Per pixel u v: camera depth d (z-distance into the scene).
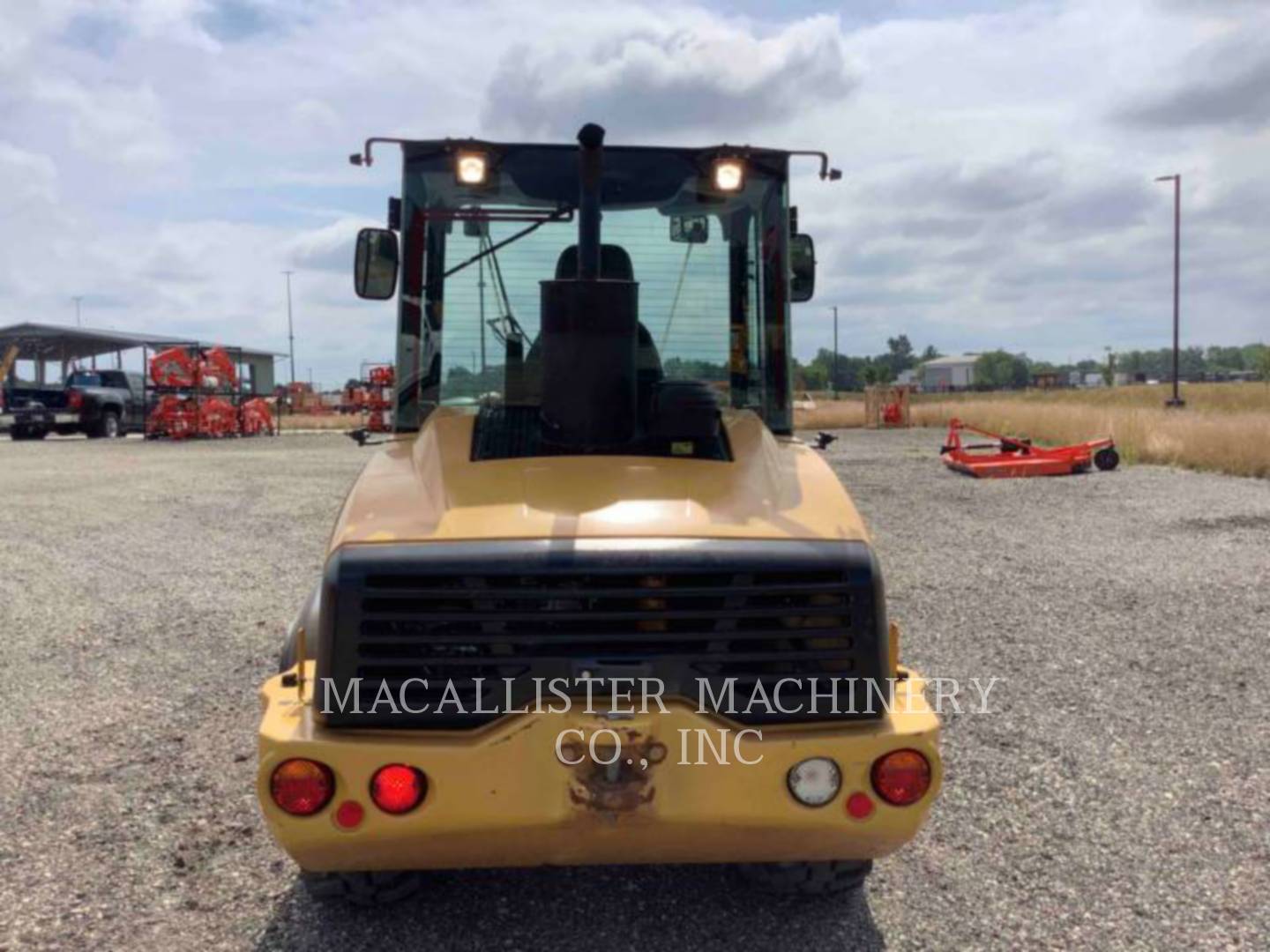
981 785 4.48
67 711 5.48
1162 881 3.67
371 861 3.00
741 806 2.90
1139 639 6.72
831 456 20.64
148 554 10.00
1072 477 16.02
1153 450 18.42
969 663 6.22
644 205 4.30
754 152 4.30
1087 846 3.94
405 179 4.22
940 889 3.63
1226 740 4.98
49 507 13.39
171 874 3.76
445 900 3.58
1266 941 3.29
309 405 44.84
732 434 3.78
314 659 3.56
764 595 2.98
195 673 6.16
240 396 31.33
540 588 2.92
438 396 4.23
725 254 4.34
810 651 2.98
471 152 4.17
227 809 4.29
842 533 3.11
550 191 4.25
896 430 30.48
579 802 2.87
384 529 3.05
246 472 18.16
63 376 44.91
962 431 27.48
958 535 10.64
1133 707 5.45
